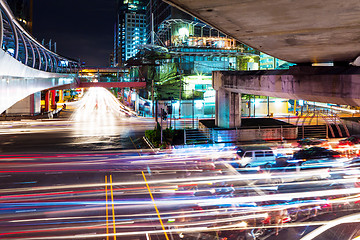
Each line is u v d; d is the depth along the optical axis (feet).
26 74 55.72
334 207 41.09
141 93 269.64
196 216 39.17
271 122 109.70
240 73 84.79
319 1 20.45
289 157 64.28
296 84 55.57
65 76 149.28
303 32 31.12
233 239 33.17
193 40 259.60
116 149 89.56
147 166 67.97
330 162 59.67
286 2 20.62
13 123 157.79
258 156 64.54
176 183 54.13
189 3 20.86
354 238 32.68
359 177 53.78
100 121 165.89
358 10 22.72
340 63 56.54
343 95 43.45
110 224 37.45
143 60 246.88
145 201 45.19
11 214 40.96
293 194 46.47
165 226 36.58
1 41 34.06
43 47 85.05
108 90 635.25
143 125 146.82
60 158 77.56
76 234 34.86
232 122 98.89
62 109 249.55
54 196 48.39
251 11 22.93
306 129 108.06
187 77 220.23
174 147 90.38
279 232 34.37
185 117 189.37
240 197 45.78
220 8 22.08
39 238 33.91
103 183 55.47
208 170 63.26
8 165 70.03
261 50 44.34
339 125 114.11
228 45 267.18
